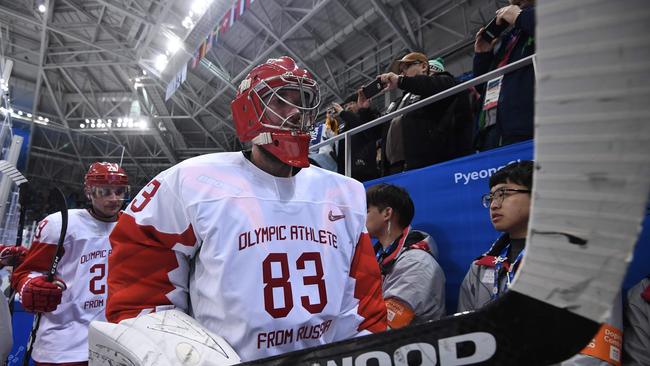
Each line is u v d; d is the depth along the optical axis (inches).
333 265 35.1
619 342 37.3
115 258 32.7
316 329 32.3
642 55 9.7
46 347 75.2
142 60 346.9
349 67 314.8
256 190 34.6
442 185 70.9
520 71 63.8
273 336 30.4
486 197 61.5
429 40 268.1
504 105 65.6
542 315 13.0
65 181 544.1
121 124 461.1
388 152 87.8
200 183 33.8
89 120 476.1
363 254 39.0
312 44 302.2
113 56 376.5
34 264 79.4
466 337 14.9
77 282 79.5
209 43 208.5
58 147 528.4
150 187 35.2
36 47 391.9
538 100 11.4
